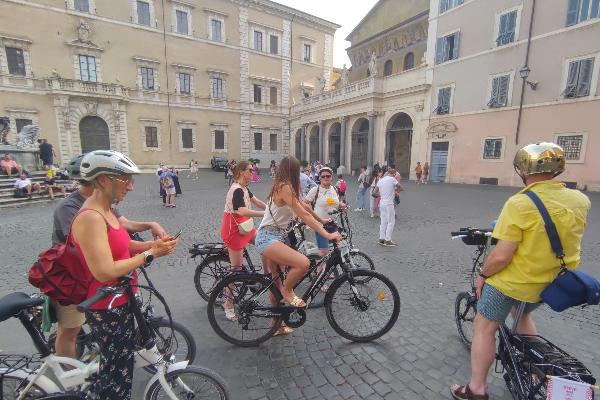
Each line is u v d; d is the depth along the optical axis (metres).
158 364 1.95
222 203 12.58
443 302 4.05
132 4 27.61
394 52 28.86
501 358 2.31
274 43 36.00
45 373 1.90
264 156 36.75
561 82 16.11
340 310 3.35
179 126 31.17
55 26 24.88
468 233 2.73
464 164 20.42
